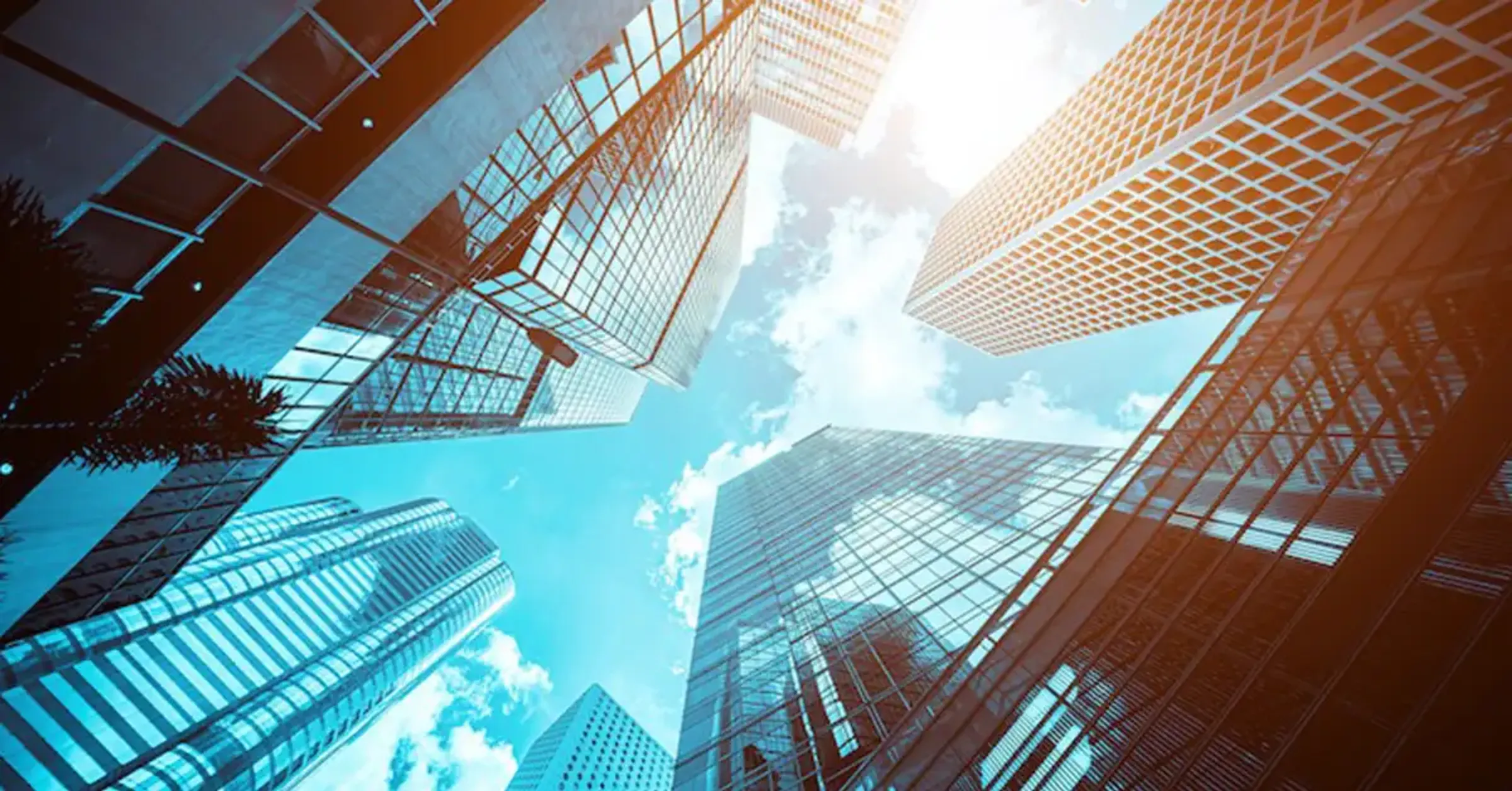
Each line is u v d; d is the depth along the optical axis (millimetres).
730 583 50469
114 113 8023
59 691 50719
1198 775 10641
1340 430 13891
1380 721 8883
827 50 94438
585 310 35375
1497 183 14430
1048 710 15375
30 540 10805
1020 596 22391
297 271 12562
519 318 35438
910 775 18156
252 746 61781
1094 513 21750
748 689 29672
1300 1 44375
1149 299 82938
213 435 8438
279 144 10820
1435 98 39000
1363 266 16750
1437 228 15242
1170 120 57812
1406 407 12617
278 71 9711
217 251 11211
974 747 16719
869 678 26203
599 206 30188
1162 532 17203
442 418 46875
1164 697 12672
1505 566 9039
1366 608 10375
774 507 69812
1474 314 12555
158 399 7949
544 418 71250
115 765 50875
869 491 57031
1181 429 20078
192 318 11195
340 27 10023
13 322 6105
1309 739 9555
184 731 58125
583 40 13906
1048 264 84688
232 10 8172
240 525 98812
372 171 12023
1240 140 50125
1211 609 13477
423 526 138125
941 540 37312
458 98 12234
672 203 44062
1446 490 10719
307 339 16344
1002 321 113312
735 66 45438
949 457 56938
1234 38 51438
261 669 72562
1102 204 66875
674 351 80438
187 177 9898
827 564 42844
